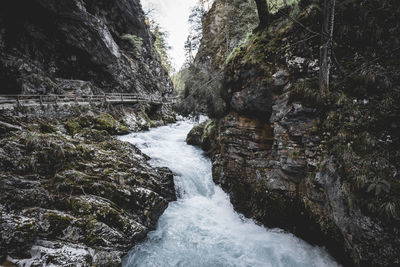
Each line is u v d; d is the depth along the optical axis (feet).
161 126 74.90
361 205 12.71
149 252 18.62
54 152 21.01
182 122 91.04
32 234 13.34
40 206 16.26
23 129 25.48
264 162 23.16
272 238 20.65
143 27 99.30
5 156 18.12
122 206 20.01
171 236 21.04
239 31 57.72
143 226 19.42
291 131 19.33
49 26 51.57
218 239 20.97
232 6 60.64
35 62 52.13
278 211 20.74
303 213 18.78
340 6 18.45
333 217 15.44
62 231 14.96
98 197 18.81
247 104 24.93
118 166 24.59
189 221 23.77
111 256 15.40
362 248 13.10
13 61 45.78
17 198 15.38
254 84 23.75
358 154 13.96
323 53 16.76
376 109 14.44
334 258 16.94
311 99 18.12
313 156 17.34
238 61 26.55
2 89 45.44
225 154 29.30
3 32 45.52
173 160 35.63
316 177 16.63
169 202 26.68
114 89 74.02
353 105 15.65
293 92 19.43
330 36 16.26
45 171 19.75
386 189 11.44
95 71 66.85
